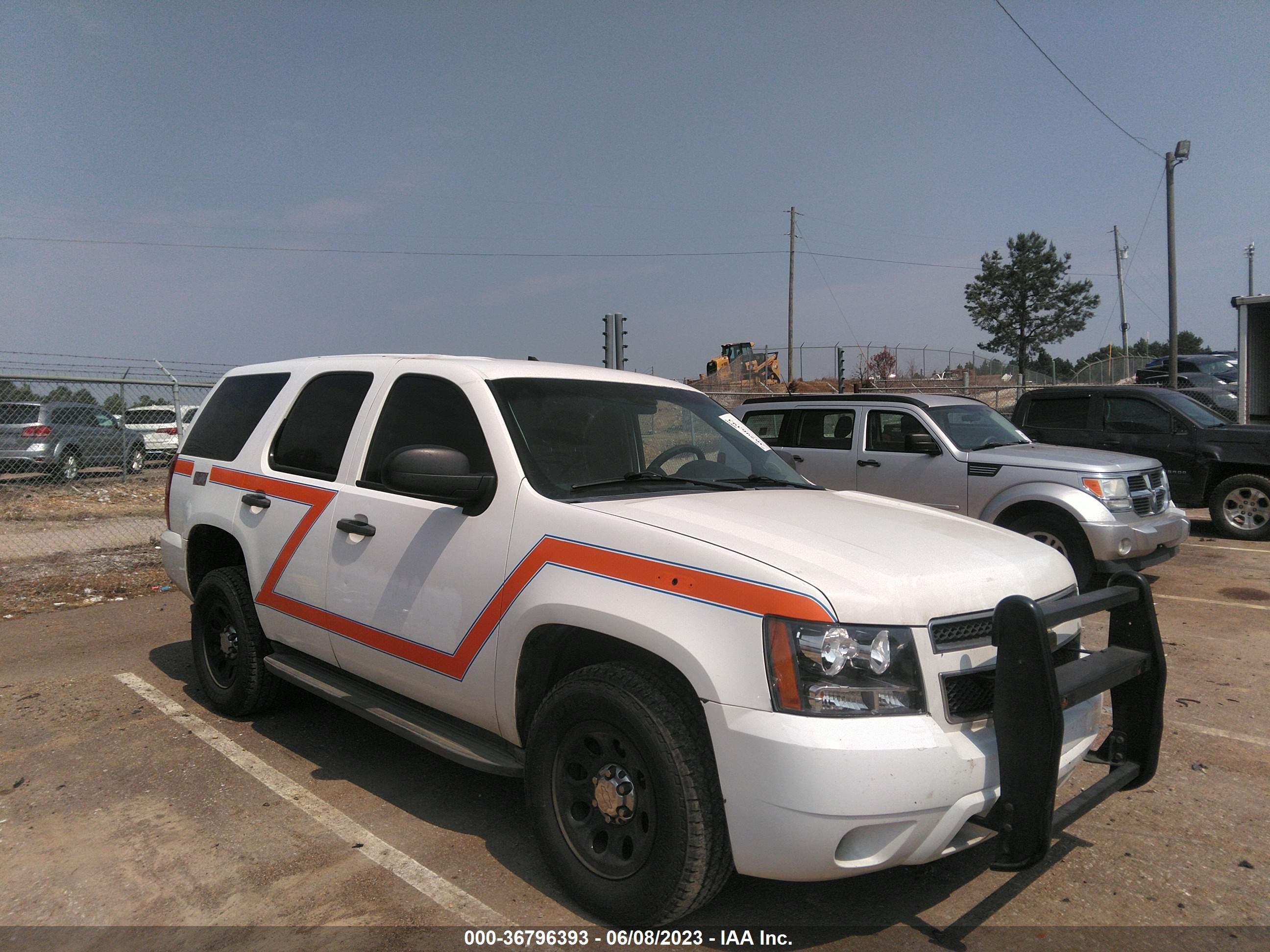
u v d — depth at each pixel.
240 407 5.19
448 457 3.39
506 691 3.32
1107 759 3.35
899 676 2.68
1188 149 22.30
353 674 4.12
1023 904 3.24
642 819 2.93
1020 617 2.62
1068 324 63.03
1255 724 5.04
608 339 12.93
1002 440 8.95
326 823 3.79
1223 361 24.62
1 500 13.57
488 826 3.78
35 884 3.29
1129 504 7.75
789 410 9.84
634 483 3.75
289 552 4.36
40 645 6.57
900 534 3.28
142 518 12.74
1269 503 10.84
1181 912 3.20
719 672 2.71
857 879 3.40
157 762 4.41
